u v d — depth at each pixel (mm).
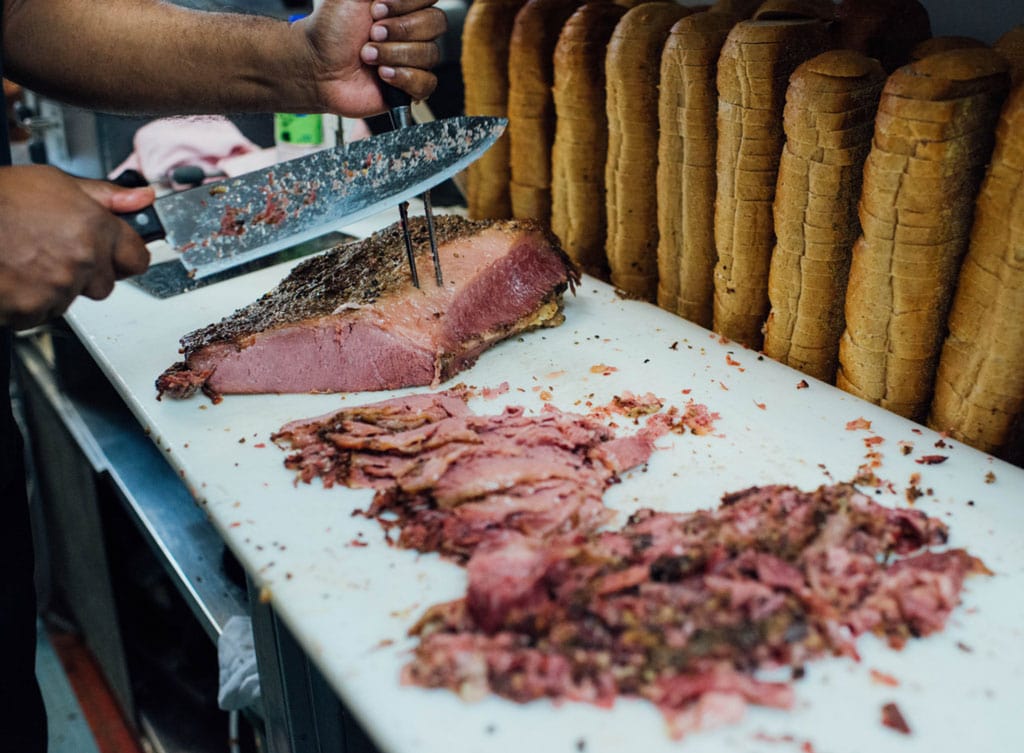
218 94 1570
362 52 1485
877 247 1219
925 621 921
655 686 850
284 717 1363
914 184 1147
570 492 1107
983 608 957
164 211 1239
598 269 1840
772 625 881
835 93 1217
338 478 1201
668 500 1140
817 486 1154
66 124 2768
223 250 1275
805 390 1373
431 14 1491
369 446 1233
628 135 1598
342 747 1395
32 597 1441
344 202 1352
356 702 874
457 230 1642
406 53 1493
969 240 1185
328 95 1544
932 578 946
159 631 2234
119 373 1508
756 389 1382
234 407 1416
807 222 1321
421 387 1454
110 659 2404
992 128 1129
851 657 895
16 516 1387
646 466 1206
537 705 855
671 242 1613
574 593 917
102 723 2445
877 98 1234
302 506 1158
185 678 2215
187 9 1544
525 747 818
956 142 1115
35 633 1461
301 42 1487
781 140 1370
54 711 2488
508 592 898
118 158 2725
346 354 1435
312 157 1360
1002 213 1111
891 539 1009
